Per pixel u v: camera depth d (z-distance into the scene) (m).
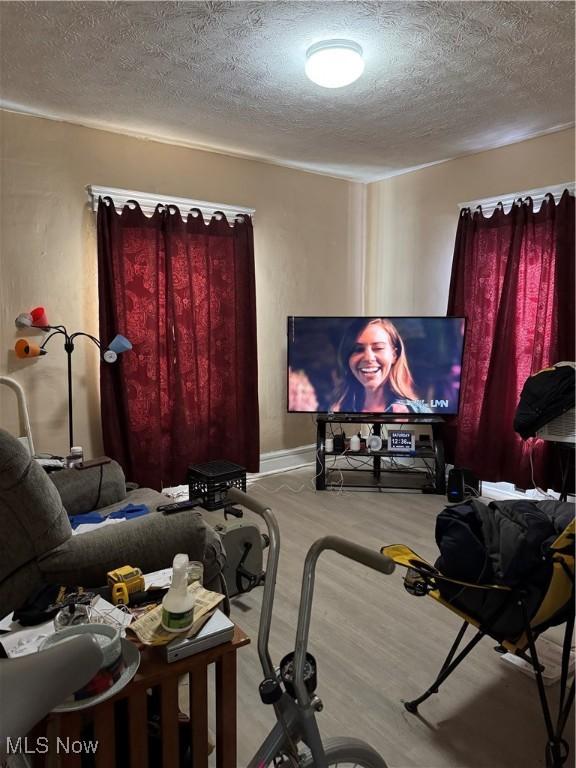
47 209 3.40
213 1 2.09
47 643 1.29
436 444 4.23
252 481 4.49
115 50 2.50
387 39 2.40
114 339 3.41
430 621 2.49
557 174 3.66
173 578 1.41
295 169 4.57
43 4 2.11
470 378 4.12
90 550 1.85
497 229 3.93
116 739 1.47
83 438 3.64
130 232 3.65
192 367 3.96
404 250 4.77
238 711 1.93
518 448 3.85
